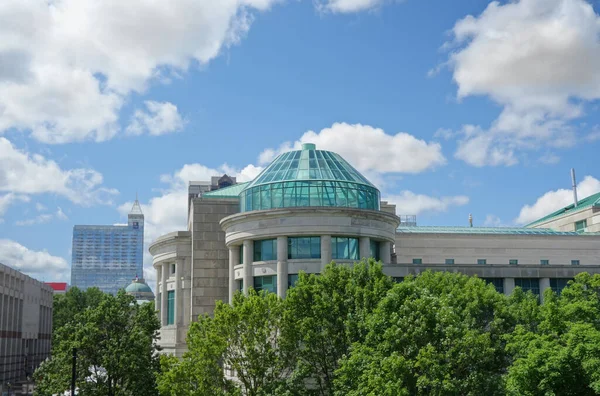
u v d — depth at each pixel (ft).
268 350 140.77
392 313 122.42
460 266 188.14
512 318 135.13
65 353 168.14
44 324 418.72
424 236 252.62
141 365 168.04
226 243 202.80
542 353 113.60
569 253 262.26
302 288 144.66
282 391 134.31
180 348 225.97
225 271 222.69
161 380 147.74
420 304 120.47
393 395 108.99
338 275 147.84
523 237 259.39
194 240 222.28
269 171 209.67
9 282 309.01
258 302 143.95
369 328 126.41
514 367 116.88
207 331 145.59
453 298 134.82
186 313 230.07
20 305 336.70
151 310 181.16
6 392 285.23
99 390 169.07
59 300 490.90
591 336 113.60
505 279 191.42
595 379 109.09
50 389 167.32
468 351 115.96
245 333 142.61
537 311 136.98
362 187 200.44
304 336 138.82
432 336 119.24
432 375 111.55
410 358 117.91
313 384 161.38
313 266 184.44
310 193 193.88
